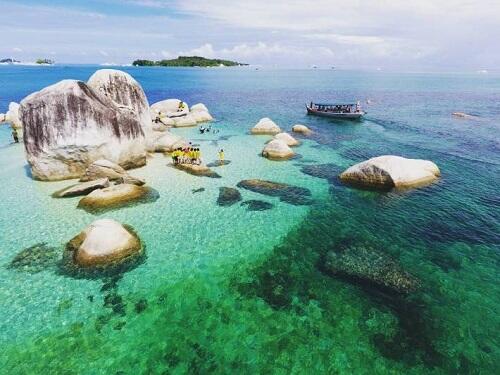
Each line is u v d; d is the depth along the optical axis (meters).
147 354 12.75
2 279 16.56
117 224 19.02
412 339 13.48
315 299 15.53
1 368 12.15
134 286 16.27
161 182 28.53
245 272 17.41
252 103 78.75
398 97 95.06
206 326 14.04
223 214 23.27
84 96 27.59
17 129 49.44
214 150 38.56
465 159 35.78
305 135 46.62
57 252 18.77
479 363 12.50
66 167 28.34
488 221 22.75
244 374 11.98
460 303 15.41
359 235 20.94
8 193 26.05
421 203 25.33
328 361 12.51
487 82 171.25
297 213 23.64
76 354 12.71
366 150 39.44
